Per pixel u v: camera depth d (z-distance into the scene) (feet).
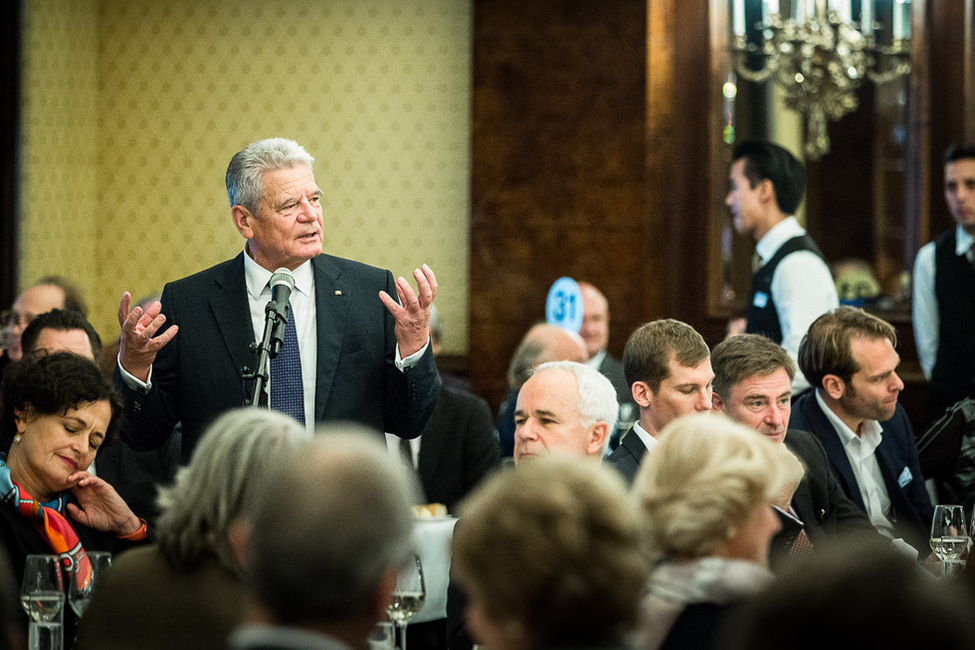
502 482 8.68
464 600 15.98
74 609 15.47
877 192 44.39
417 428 18.34
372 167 46.21
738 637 7.16
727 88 44.24
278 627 8.13
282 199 17.97
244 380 16.80
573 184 43.80
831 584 6.80
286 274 16.74
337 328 18.45
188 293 18.78
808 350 23.38
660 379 19.43
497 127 43.98
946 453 26.00
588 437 18.02
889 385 22.84
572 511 8.25
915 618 6.63
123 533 18.51
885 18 44.39
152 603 11.96
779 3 44.37
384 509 8.14
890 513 24.20
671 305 44.29
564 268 43.86
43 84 43.09
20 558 17.13
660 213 44.21
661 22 44.06
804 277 29.89
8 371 18.03
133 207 47.09
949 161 35.19
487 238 44.09
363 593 8.06
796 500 20.95
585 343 38.63
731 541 10.78
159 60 46.98
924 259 35.88
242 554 11.99
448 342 45.75
